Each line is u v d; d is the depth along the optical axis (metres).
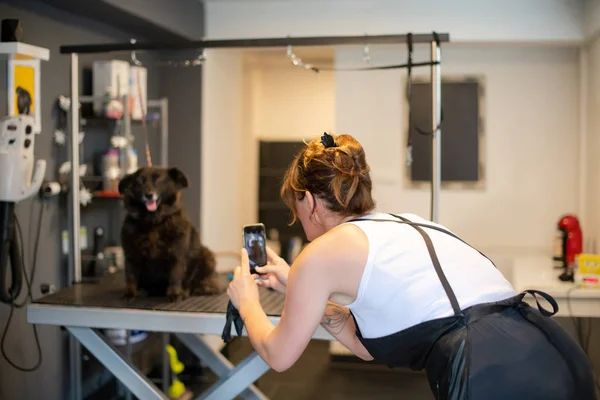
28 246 2.86
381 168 4.38
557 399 1.15
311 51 5.11
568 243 3.49
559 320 3.49
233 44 2.32
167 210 2.15
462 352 1.17
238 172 5.34
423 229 1.36
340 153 1.38
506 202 4.31
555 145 4.25
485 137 4.30
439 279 1.25
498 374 1.16
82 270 3.22
